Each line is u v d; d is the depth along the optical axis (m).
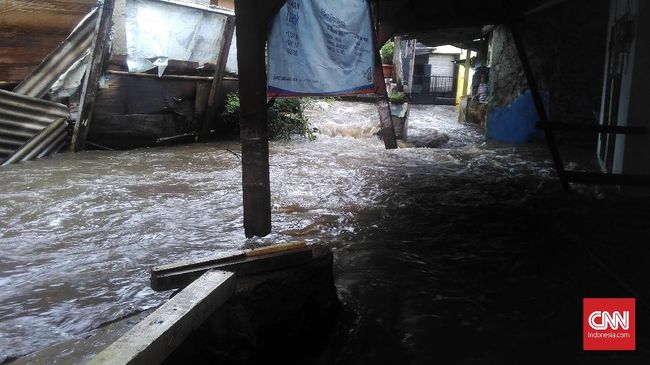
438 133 14.39
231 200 5.96
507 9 7.21
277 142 11.57
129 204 5.69
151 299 3.27
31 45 8.30
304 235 4.75
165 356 1.99
